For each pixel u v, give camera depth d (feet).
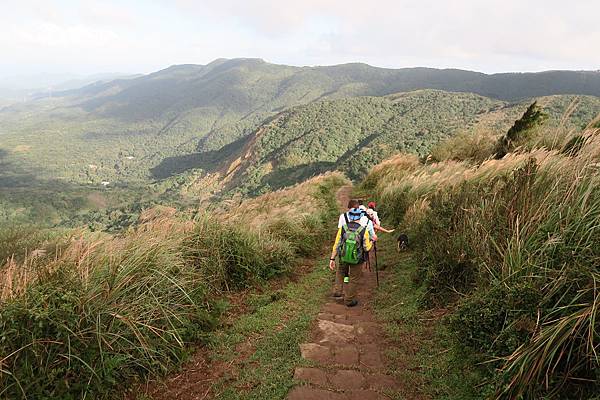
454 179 31.63
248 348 13.41
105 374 9.88
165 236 18.11
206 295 16.71
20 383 8.64
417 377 10.75
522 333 8.63
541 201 12.05
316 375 11.13
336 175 92.99
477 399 8.82
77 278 11.14
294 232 29.78
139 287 12.77
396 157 72.90
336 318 16.37
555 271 8.91
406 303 16.79
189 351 12.78
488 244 12.93
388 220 38.40
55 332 9.57
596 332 7.18
